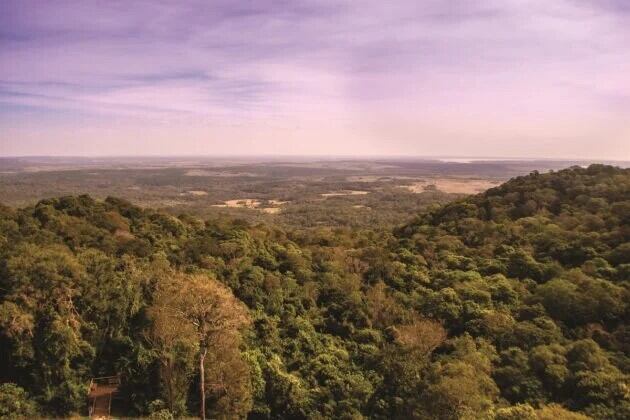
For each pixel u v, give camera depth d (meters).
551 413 23.06
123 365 29.48
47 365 27.22
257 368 31.19
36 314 27.83
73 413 27.44
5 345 27.14
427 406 25.75
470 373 27.11
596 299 33.22
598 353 28.72
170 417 26.88
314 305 40.78
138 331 31.03
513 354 30.25
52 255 31.00
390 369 31.27
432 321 35.34
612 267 36.94
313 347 35.81
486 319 33.91
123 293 31.30
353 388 31.44
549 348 29.78
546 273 39.44
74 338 28.09
